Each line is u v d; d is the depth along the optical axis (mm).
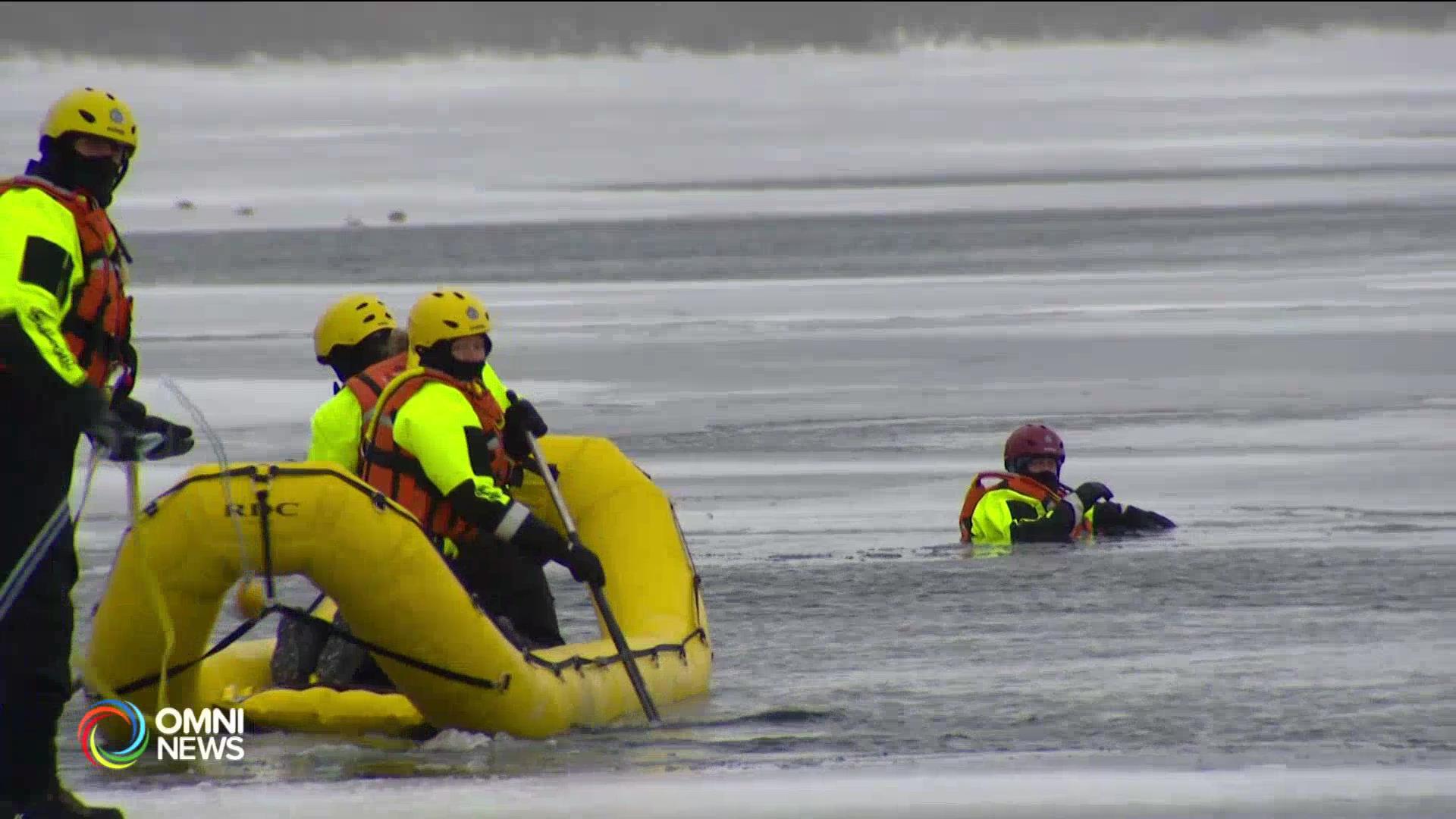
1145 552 38781
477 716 25688
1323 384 61844
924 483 47469
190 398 61969
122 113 20953
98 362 20469
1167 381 63312
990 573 37188
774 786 23859
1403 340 70750
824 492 46500
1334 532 40406
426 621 24891
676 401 60938
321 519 24266
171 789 23938
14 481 19891
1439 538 39688
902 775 24312
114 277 20578
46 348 19188
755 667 30469
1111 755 25141
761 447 52969
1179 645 31156
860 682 29391
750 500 45594
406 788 23875
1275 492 45062
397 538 24609
